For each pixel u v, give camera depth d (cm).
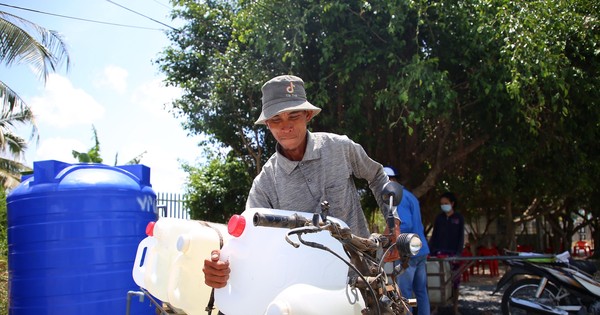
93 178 448
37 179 448
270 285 191
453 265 720
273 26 819
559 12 855
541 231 2775
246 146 988
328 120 851
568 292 595
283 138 251
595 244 2456
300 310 171
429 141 1000
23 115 1370
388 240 215
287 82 249
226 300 197
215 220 1371
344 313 181
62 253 427
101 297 430
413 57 736
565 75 800
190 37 1094
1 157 1555
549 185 1225
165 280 285
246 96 927
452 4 787
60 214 431
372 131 941
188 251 261
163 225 296
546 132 947
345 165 259
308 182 256
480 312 819
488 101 838
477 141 936
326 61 838
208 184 1362
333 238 207
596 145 1083
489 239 2311
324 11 775
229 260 198
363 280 186
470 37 784
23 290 434
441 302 645
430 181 960
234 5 1077
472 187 1322
